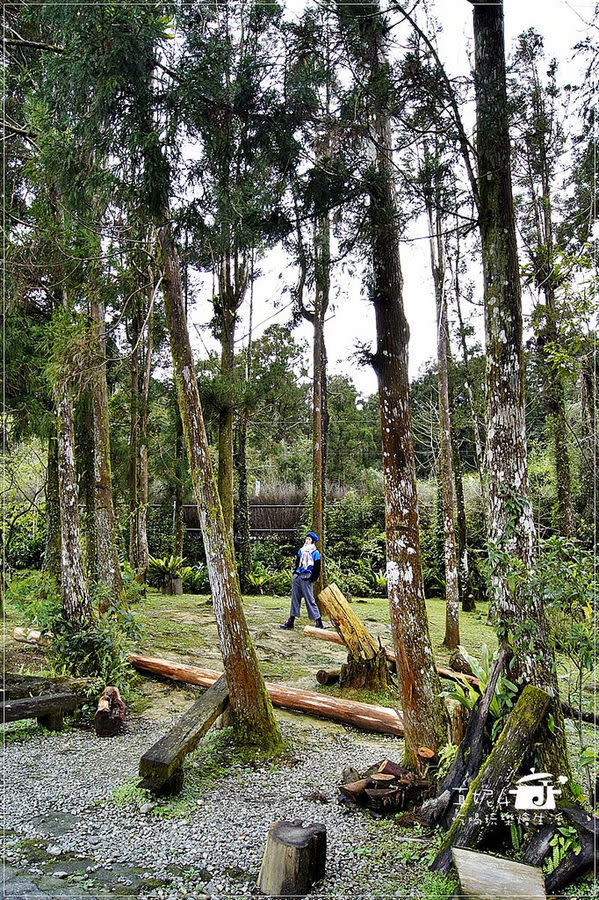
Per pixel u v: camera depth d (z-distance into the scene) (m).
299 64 3.87
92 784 3.94
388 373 4.30
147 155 3.68
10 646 7.41
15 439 8.38
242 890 2.70
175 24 3.74
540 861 2.62
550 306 7.84
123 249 5.49
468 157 3.51
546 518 10.38
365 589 14.37
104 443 7.91
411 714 4.02
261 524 16.98
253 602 12.17
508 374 3.31
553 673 3.09
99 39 3.44
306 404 22.70
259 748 4.57
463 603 11.77
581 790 2.95
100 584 6.62
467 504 14.02
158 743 3.93
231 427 10.48
